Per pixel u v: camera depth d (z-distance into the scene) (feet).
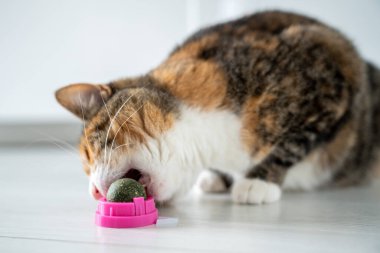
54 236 4.19
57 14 10.07
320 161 6.13
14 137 11.02
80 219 4.79
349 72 5.75
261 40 5.63
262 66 5.40
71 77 10.37
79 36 10.19
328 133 5.69
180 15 10.02
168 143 4.95
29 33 10.11
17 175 7.74
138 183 4.62
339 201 5.49
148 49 10.22
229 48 5.59
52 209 5.27
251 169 5.57
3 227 4.54
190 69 5.35
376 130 6.75
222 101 5.27
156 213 4.61
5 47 10.14
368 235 4.07
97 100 5.41
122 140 4.83
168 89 5.22
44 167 8.54
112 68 10.35
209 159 5.40
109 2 10.05
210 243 3.89
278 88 5.35
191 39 6.05
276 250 3.70
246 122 5.32
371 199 5.60
